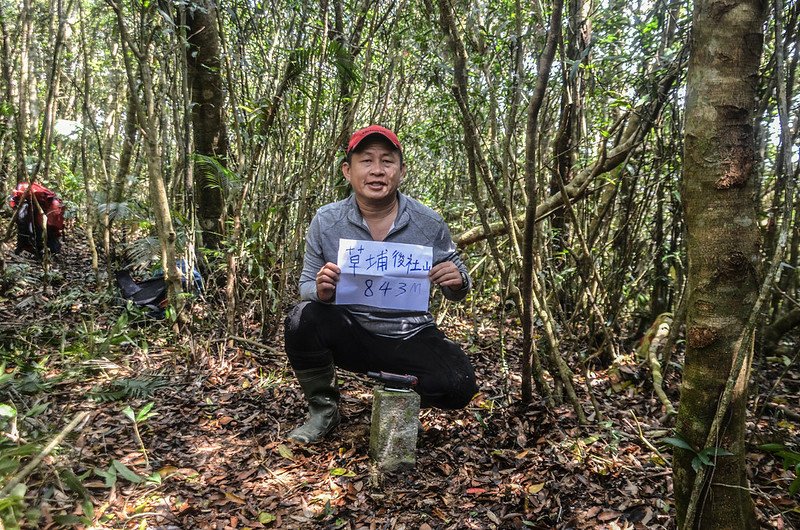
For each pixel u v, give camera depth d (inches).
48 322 150.8
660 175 124.3
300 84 141.3
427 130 169.0
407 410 85.0
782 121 51.2
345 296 89.1
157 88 167.5
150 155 122.3
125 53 116.1
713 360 53.2
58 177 252.1
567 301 146.0
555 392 109.4
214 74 174.2
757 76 50.0
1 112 182.5
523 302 95.9
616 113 139.7
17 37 248.2
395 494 80.3
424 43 139.4
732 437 54.5
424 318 94.0
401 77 183.5
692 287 54.2
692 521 53.9
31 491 74.6
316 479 84.0
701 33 51.1
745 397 54.7
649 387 117.8
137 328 143.3
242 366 128.0
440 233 93.9
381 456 85.1
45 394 106.3
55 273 196.2
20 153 186.9
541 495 78.9
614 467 85.1
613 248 134.7
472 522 73.9
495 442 95.0
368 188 86.5
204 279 160.7
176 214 136.5
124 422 99.6
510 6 129.9
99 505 75.9
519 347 144.8
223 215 144.8
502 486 81.8
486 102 126.6
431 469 87.1
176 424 100.8
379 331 91.6
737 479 55.4
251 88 182.1
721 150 50.4
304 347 91.9
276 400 111.1
